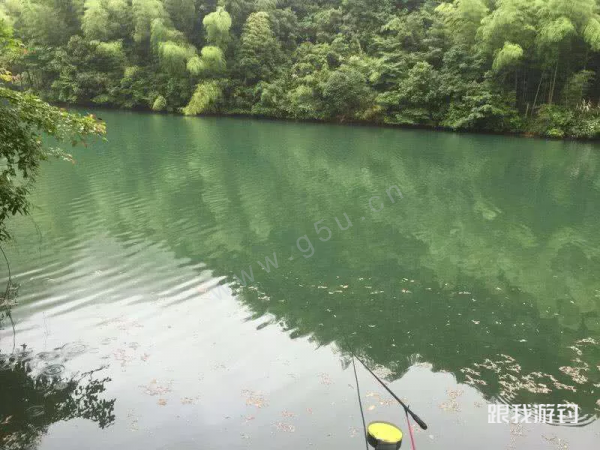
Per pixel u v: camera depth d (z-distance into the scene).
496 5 29.27
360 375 4.98
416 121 31.11
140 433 4.02
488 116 28.02
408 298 7.09
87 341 5.46
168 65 37.84
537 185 15.34
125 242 8.98
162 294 6.82
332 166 17.59
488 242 9.89
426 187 14.71
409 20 34.78
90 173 14.89
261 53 37.62
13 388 4.59
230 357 5.24
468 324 6.31
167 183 14.01
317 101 34.25
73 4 40.72
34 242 8.80
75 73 40.19
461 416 4.36
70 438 3.94
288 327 6.02
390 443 3.21
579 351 5.66
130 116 34.91
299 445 3.90
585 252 9.38
